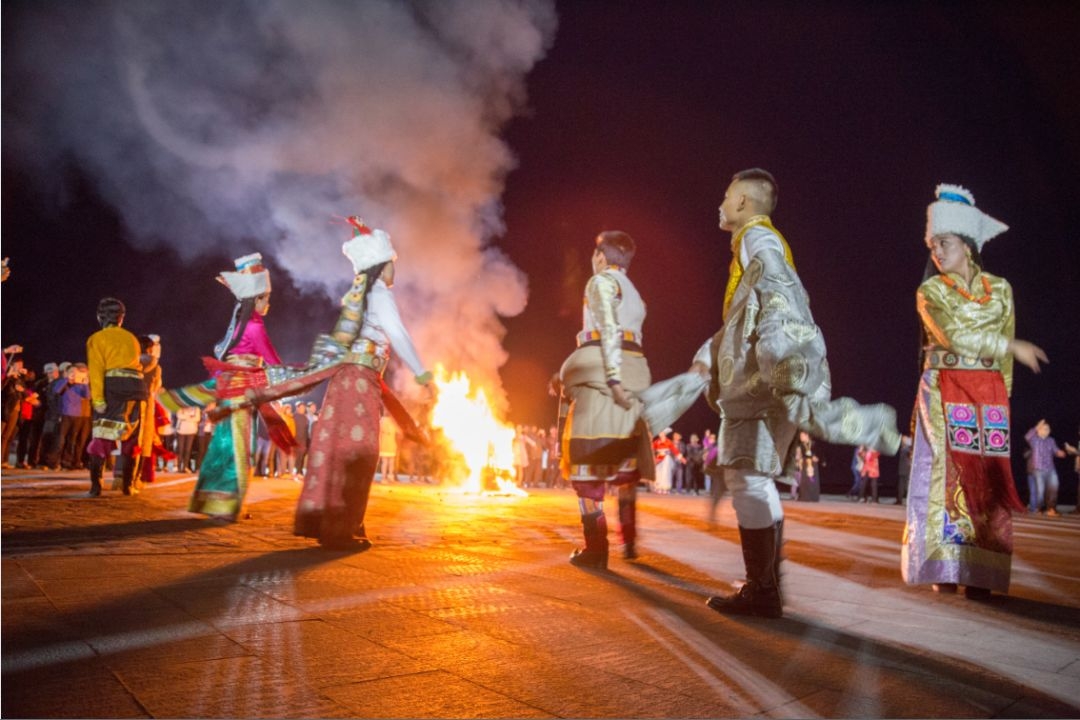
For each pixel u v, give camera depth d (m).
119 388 6.15
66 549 3.28
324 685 1.66
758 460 2.61
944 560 3.19
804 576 3.57
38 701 1.50
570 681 1.76
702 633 2.28
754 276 2.75
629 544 3.89
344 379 3.80
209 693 1.58
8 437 11.70
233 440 4.71
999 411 3.31
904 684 1.85
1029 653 2.20
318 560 3.26
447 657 1.89
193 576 2.78
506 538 4.42
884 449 2.57
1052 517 12.84
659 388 3.45
